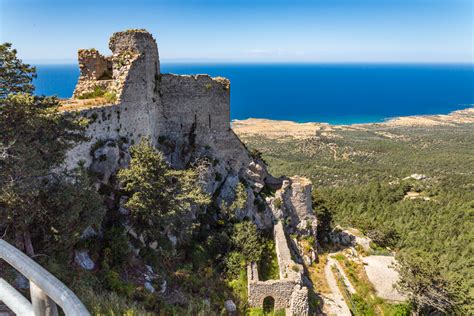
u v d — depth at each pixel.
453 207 87.94
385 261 45.03
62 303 3.28
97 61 31.52
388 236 61.69
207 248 30.64
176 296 22.89
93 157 24.56
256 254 31.28
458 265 58.44
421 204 93.00
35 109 16.61
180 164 35.56
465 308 36.22
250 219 37.50
